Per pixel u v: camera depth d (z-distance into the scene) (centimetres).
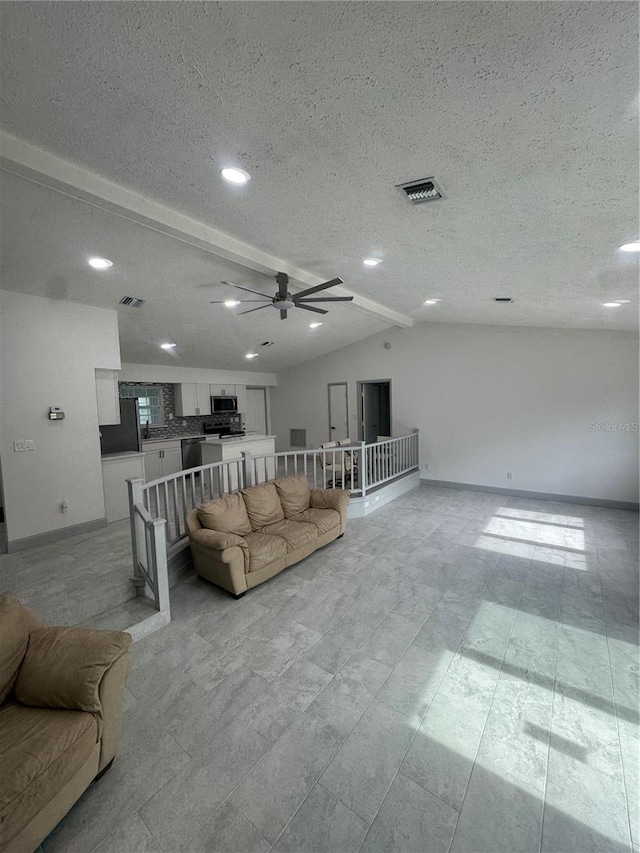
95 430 465
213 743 191
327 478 730
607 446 574
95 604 291
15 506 401
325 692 223
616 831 149
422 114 143
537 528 495
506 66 115
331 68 124
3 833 123
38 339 415
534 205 201
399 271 374
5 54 130
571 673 237
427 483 739
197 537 335
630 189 175
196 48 121
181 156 196
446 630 282
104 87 146
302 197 230
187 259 381
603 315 457
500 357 650
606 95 120
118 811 159
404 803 161
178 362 755
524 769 175
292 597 330
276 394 982
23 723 154
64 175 210
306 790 167
